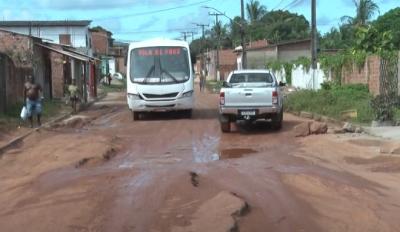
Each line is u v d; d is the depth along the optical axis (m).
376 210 8.59
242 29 52.66
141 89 24.09
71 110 29.83
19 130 19.06
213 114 26.98
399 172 11.48
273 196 9.38
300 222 7.97
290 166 12.15
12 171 12.41
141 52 24.50
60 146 15.48
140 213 8.43
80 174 11.63
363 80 30.31
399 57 24.84
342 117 21.89
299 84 47.56
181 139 17.34
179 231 7.50
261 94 18.44
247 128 19.94
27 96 20.56
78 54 40.88
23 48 32.00
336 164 12.38
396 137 16.02
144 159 13.63
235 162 12.85
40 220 8.27
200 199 9.11
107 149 14.73
